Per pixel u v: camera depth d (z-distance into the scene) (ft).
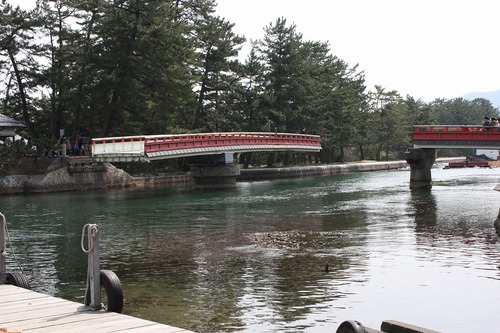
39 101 232.12
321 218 105.91
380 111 460.55
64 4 213.05
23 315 33.73
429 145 171.94
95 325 31.42
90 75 204.33
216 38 264.31
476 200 133.69
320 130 310.45
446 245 75.92
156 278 60.44
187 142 171.53
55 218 111.14
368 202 134.31
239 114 282.77
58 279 61.46
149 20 205.16
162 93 213.66
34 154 187.01
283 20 292.40
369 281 56.85
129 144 156.25
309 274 60.23
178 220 106.11
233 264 66.33
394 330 27.20
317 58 348.18
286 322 44.57
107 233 91.81
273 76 287.69
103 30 202.28
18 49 213.46
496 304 48.88
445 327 43.37
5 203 141.90
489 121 174.29
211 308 48.67
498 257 67.67
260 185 205.46
